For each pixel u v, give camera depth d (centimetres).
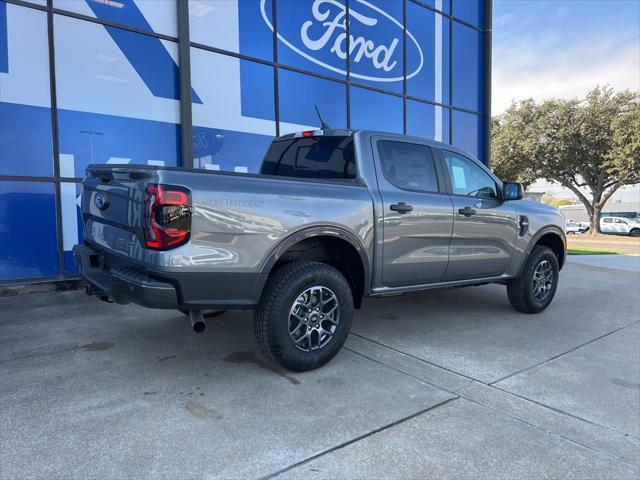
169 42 715
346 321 356
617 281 819
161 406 288
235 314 509
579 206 5006
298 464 232
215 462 231
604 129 2642
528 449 253
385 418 281
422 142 435
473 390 327
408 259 401
